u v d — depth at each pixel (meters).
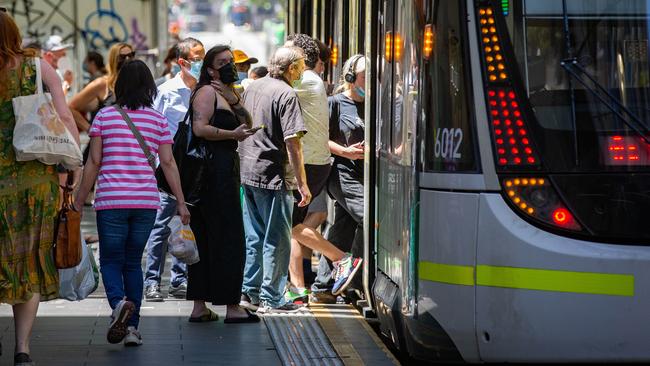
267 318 23.80
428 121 16.83
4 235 18.05
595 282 15.88
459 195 16.23
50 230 18.55
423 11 17.05
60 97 18.47
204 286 23.14
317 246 25.09
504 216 16.05
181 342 21.38
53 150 18.02
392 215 19.59
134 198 20.31
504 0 16.34
